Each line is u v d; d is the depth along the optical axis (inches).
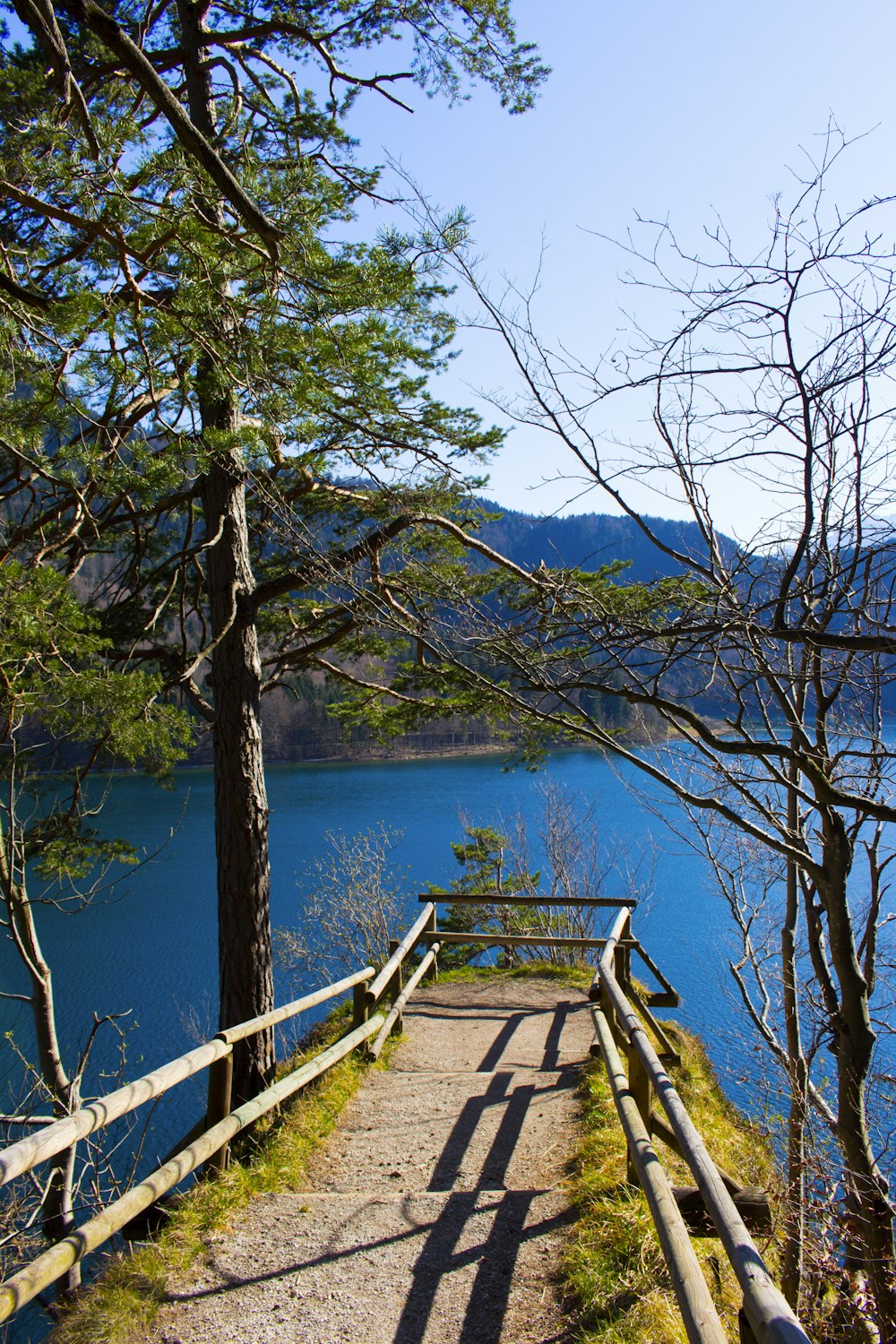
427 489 265.0
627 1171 176.2
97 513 290.0
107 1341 135.7
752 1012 204.5
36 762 338.6
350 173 279.6
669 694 150.3
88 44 303.4
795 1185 183.8
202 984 687.7
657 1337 126.6
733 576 147.5
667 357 147.8
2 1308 111.6
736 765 198.2
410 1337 137.4
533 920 609.3
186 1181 286.5
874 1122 190.2
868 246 137.3
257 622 400.5
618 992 207.3
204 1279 156.3
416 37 342.6
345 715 413.7
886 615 146.2
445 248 169.8
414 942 360.8
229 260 217.6
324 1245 167.5
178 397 272.8
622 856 829.2
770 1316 79.4
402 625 165.8
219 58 322.7
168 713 277.1
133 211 204.1
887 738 174.4
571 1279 147.8
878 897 182.2
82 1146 460.8
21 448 231.8
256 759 328.5
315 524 341.7
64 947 776.3
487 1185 201.8
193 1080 559.5
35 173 194.2
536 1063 298.5
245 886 317.4
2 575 236.7
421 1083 279.9
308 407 244.5
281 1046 547.5
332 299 211.6
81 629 264.5
